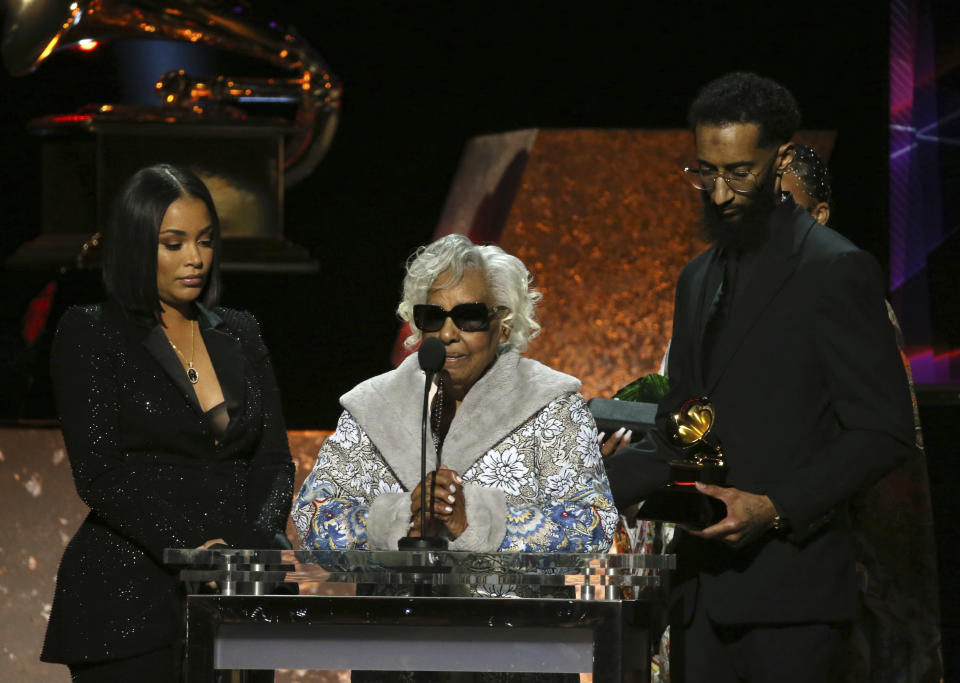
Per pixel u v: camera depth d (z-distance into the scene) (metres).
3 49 20.14
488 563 8.38
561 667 8.28
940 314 20.50
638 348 18.62
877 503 13.05
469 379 10.58
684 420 10.78
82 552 10.84
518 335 10.89
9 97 24.62
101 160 21.12
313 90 21.98
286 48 21.77
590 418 10.73
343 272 25.14
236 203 21.44
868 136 21.39
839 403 10.65
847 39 22.16
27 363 19.84
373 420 10.77
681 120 24.09
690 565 11.13
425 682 9.10
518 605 8.27
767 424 10.72
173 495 10.86
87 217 21.58
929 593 13.05
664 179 19.08
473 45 24.53
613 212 19.02
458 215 22.69
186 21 21.17
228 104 22.75
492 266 10.72
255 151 21.45
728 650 11.12
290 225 25.05
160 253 11.09
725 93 10.85
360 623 8.32
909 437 10.47
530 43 24.34
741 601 10.73
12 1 19.81
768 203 10.91
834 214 21.47
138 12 20.78
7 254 24.83
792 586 10.65
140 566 10.75
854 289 10.56
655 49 23.91
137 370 10.97
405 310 10.67
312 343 25.12
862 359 10.46
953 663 18.20
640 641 8.41
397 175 25.02
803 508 10.34
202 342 11.53
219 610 8.35
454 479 9.69
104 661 10.73
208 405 11.27
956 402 19.06
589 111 24.47
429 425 10.77
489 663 8.30
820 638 10.75
